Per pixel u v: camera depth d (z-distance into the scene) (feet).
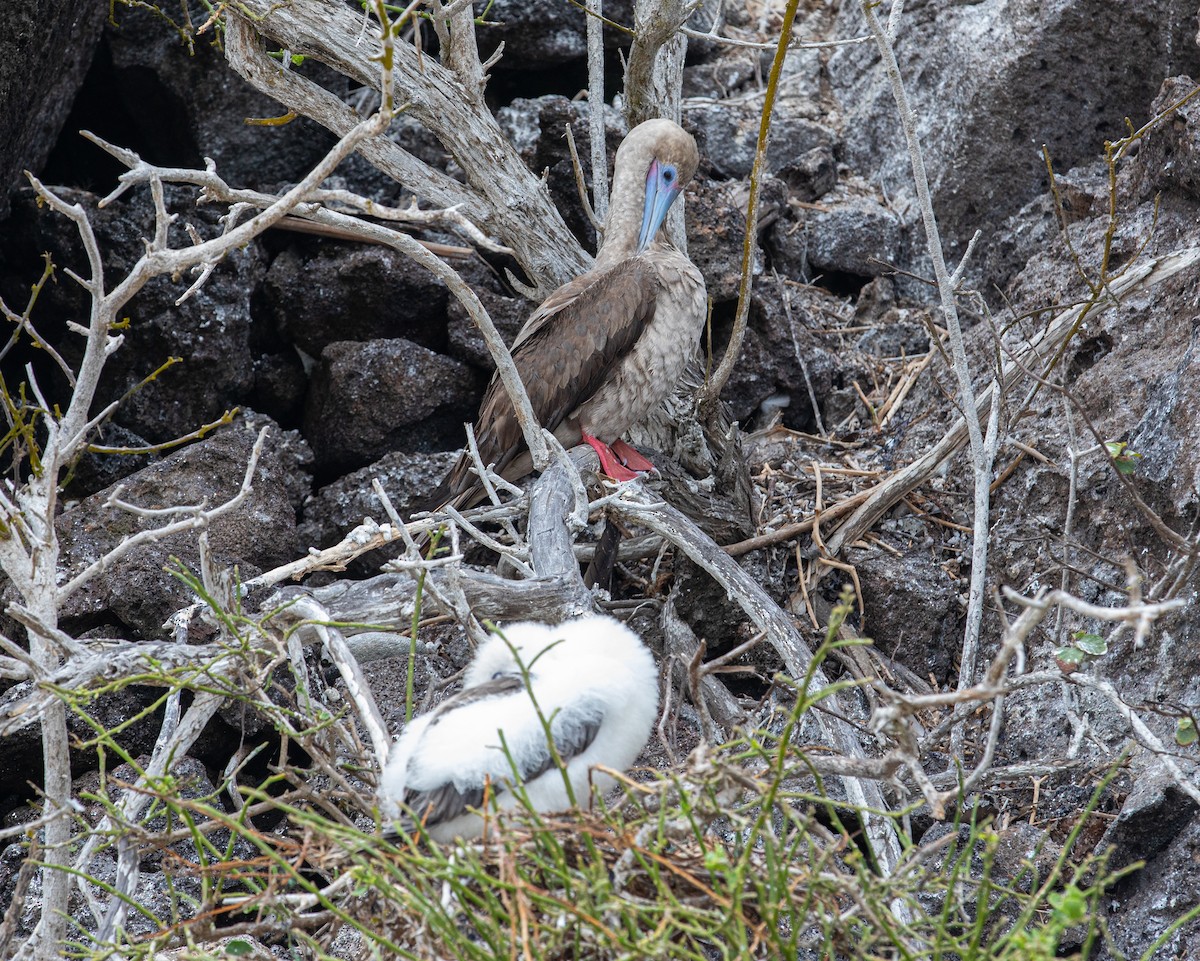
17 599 34.76
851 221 51.80
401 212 21.29
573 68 55.77
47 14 39.40
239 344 44.98
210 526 38.04
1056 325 37.52
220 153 49.98
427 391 44.42
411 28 45.80
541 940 17.67
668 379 39.01
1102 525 36.04
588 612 28.09
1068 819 30.78
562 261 41.47
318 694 32.94
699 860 18.06
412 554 25.05
